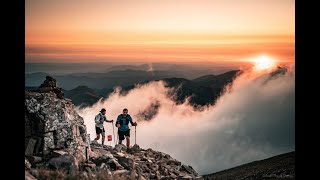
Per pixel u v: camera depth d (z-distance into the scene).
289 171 47.19
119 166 23.30
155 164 26.59
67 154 21.28
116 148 27.44
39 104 22.05
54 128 22.11
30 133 21.52
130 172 22.94
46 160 21.17
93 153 24.22
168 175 25.84
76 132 23.38
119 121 29.19
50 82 24.11
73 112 24.31
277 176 46.25
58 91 24.22
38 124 21.62
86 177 20.38
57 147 22.08
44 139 21.59
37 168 20.06
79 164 22.11
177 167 27.84
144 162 26.12
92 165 22.14
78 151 22.69
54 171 20.00
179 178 25.53
